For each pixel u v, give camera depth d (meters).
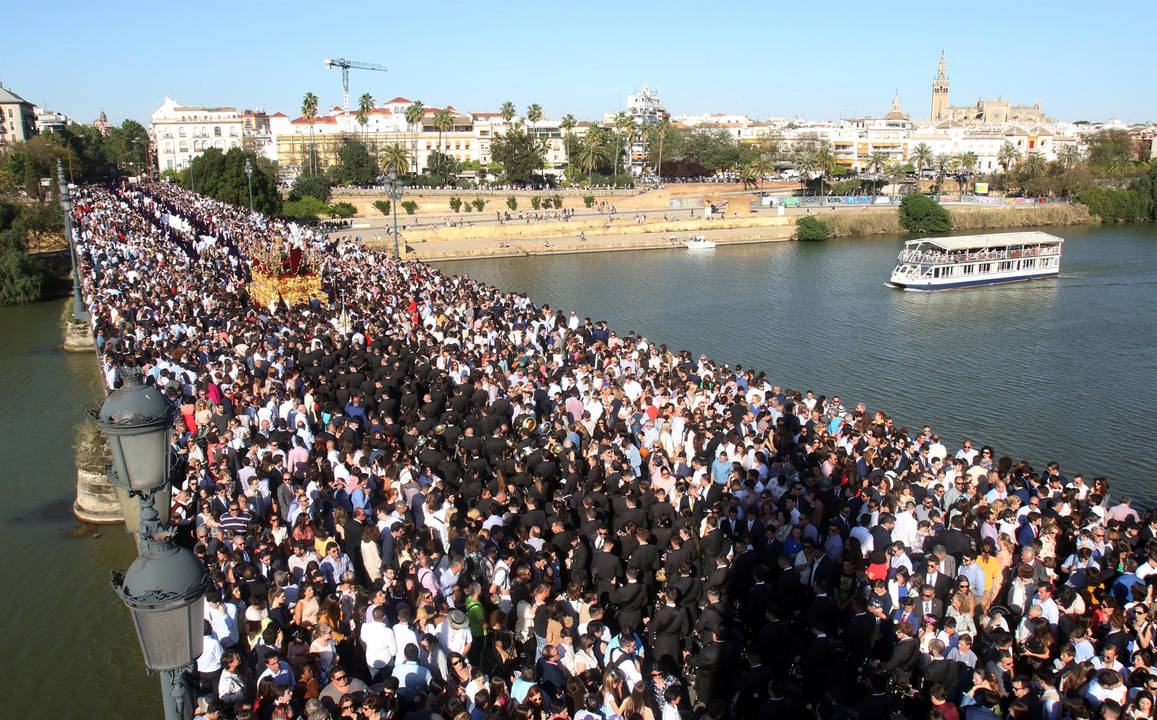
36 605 23.64
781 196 171.12
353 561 16.28
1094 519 17.06
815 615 13.55
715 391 26.27
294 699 11.51
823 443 21.73
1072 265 105.75
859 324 71.25
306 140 195.75
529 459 19.69
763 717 11.79
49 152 122.50
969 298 84.56
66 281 79.06
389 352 29.16
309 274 44.88
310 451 20.72
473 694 11.32
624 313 75.12
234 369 26.14
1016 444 42.56
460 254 109.94
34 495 31.38
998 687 12.13
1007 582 16.00
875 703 11.62
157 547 7.43
